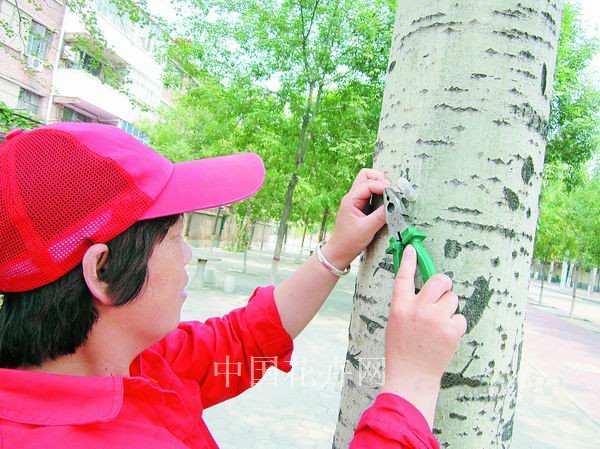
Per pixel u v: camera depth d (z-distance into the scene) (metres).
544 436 5.10
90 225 0.79
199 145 16.50
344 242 1.28
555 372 7.91
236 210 19.09
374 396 1.17
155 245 0.88
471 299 1.08
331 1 9.71
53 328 0.80
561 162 10.96
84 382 0.78
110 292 0.82
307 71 10.02
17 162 0.80
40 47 16.72
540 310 18.19
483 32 1.11
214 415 4.58
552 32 1.17
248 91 10.61
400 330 0.90
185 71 11.04
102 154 0.82
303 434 4.34
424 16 1.17
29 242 0.77
